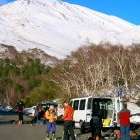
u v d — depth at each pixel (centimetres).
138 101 5909
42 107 4184
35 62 17200
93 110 2728
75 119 2912
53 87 9750
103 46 10944
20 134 2778
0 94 15175
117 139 2230
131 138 2348
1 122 4388
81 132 2786
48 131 2434
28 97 10431
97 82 7544
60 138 2511
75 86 7931
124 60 8425
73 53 10531
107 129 2659
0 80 15488
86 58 9431
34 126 3678
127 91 6444
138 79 7644
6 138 2480
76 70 8662
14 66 17312
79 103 2897
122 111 1930
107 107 2714
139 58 8681
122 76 7681
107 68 7988
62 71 9338
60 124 3959
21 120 4044
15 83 15225
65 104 2142
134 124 2947
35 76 15162
